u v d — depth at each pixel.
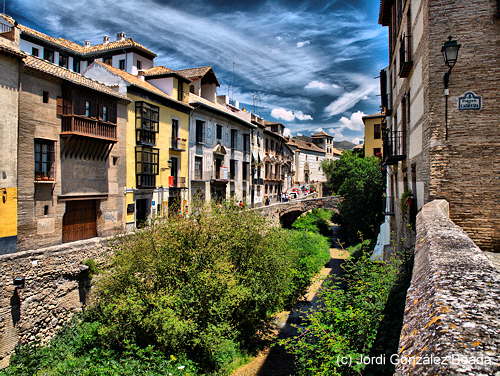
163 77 24.00
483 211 7.47
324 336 6.30
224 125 30.88
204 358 11.66
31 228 13.38
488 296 2.08
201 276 11.51
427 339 1.76
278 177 46.97
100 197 17.05
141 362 9.88
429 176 7.91
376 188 32.16
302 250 25.42
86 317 12.85
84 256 13.30
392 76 15.88
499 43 7.42
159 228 12.86
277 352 13.70
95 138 16.06
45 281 11.84
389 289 7.07
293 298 18.34
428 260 3.07
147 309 11.34
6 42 12.57
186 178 25.22
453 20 7.67
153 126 21.17
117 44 29.81
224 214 15.23
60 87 14.75
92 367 9.17
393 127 15.72
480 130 7.50
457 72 7.61
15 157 12.59
